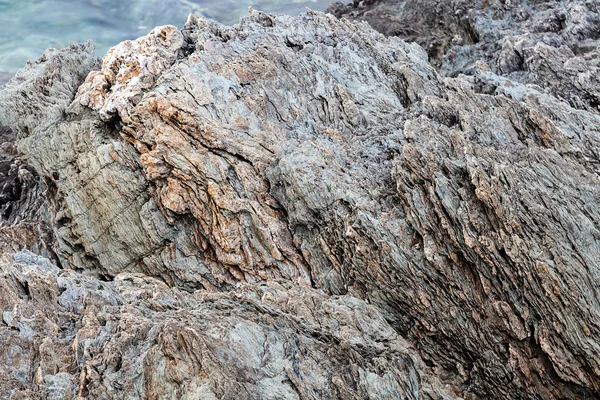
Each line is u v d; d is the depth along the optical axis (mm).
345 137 12859
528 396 9570
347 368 8906
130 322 9016
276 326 9383
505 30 18109
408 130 11789
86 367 8258
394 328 10953
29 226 15945
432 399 9414
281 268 11898
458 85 13391
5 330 8695
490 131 12023
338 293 11445
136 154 12945
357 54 14945
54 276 9930
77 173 14008
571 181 10453
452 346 10414
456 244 10156
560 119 12648
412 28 20156
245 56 13789
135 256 13500
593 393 9117
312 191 11492
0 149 21453
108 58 14219
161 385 7949
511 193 9938
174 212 12609
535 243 9562
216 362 8109
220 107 12812
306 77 13906
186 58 13773
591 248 9539
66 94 15977
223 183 12227
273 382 8352
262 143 12555
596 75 14555
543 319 9336
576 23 16812
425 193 10719
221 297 10555
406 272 10578
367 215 10859
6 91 16062
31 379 8352
